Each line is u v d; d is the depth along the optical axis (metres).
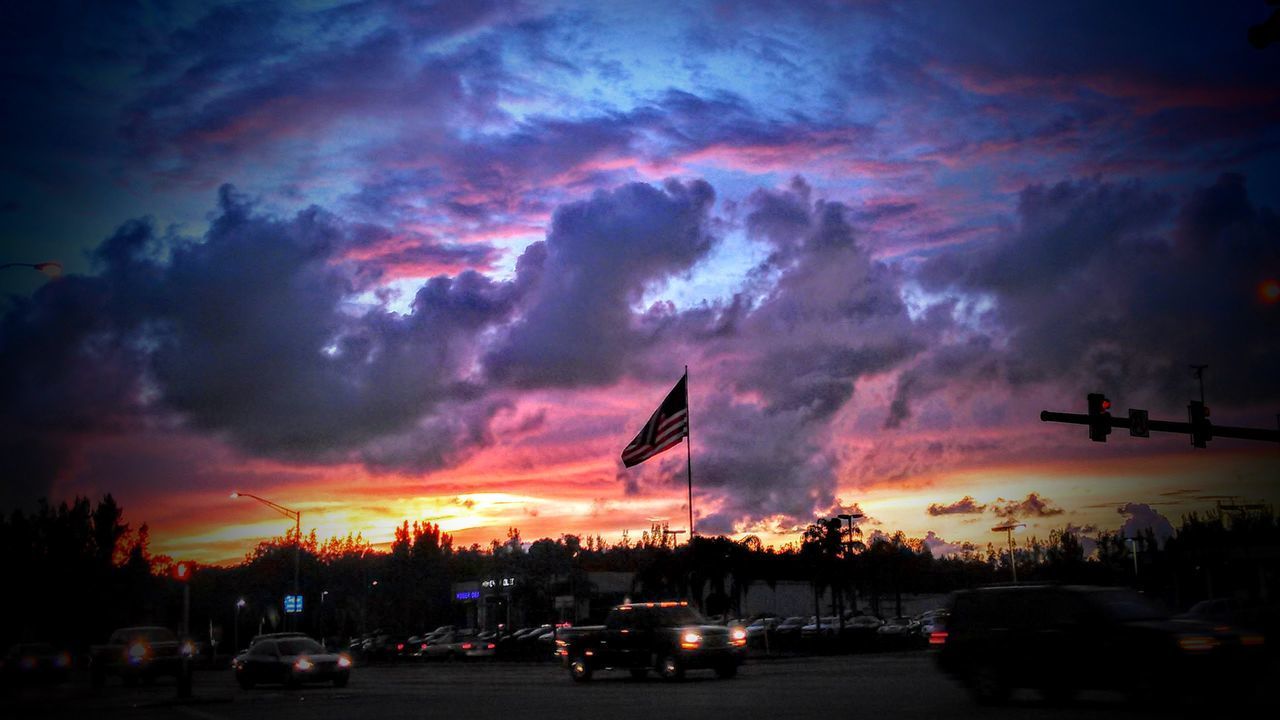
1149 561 72.62
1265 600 34.00
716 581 67.50
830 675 31.56
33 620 95.38
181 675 28.95
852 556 68.00
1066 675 18.41
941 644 20.67
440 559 119.00
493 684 34.00
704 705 21.14
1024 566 127.94
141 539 105.50
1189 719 15.80
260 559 114.44
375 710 23.08
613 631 32.56
